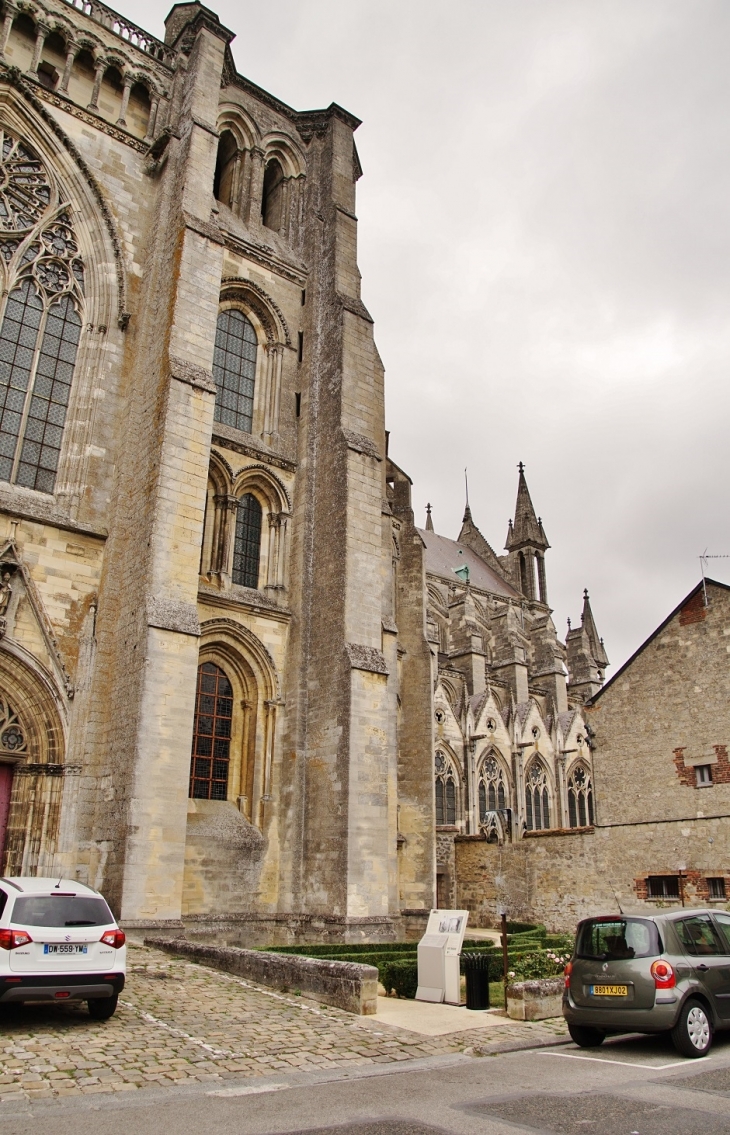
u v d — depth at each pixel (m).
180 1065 11.58
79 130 31.66
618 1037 14.88
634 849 32.00
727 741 30.56
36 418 28.02
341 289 35.53
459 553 94.06
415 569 40.38
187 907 25.72
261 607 30.59
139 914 22.19
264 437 33.81
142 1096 10.13
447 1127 8.77
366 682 28.77
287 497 33.16
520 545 96.12
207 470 27.25
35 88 30.59
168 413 26.83
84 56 33.06
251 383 34.84
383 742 28.62
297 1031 14.00
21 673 24.88
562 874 34.19
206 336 28.84
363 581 30.48
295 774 29.09
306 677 30.38
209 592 29.33
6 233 28.73
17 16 31.38
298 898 27.78
